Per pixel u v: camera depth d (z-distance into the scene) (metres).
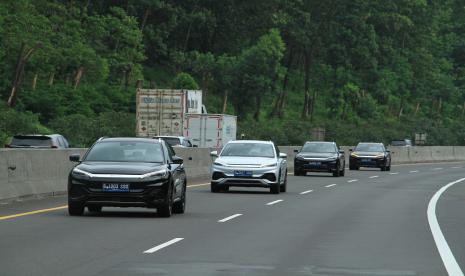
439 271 16.08
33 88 100.19
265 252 18.55
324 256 18.03
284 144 106.62
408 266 16.70
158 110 70.69
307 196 38.88
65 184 36.94
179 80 123.94
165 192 26.22
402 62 169.25
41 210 28.09
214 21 143.00
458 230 24.19
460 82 186.38
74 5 120.75
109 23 118.25
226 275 15.17
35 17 99.50
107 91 107.62
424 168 81.12
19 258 16.97
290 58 146.00
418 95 169.25
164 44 135.38
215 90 133.38
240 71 130.50
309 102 138.25
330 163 59.62
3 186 31.42
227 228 23.62
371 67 158.50
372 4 171.25
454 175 65.75
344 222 26.19
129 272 15.30
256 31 149.00
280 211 29.98
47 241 19.86
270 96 140.12
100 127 85.44
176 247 19.12
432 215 29.42
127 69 116.38
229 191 41.53
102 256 17.42
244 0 148.25
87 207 30.00
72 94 100.19
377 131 130.38
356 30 157.50
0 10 97.19
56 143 46.62
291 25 145.25
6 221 24.42
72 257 17.20
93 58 105.62
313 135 106.88
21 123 78.12
